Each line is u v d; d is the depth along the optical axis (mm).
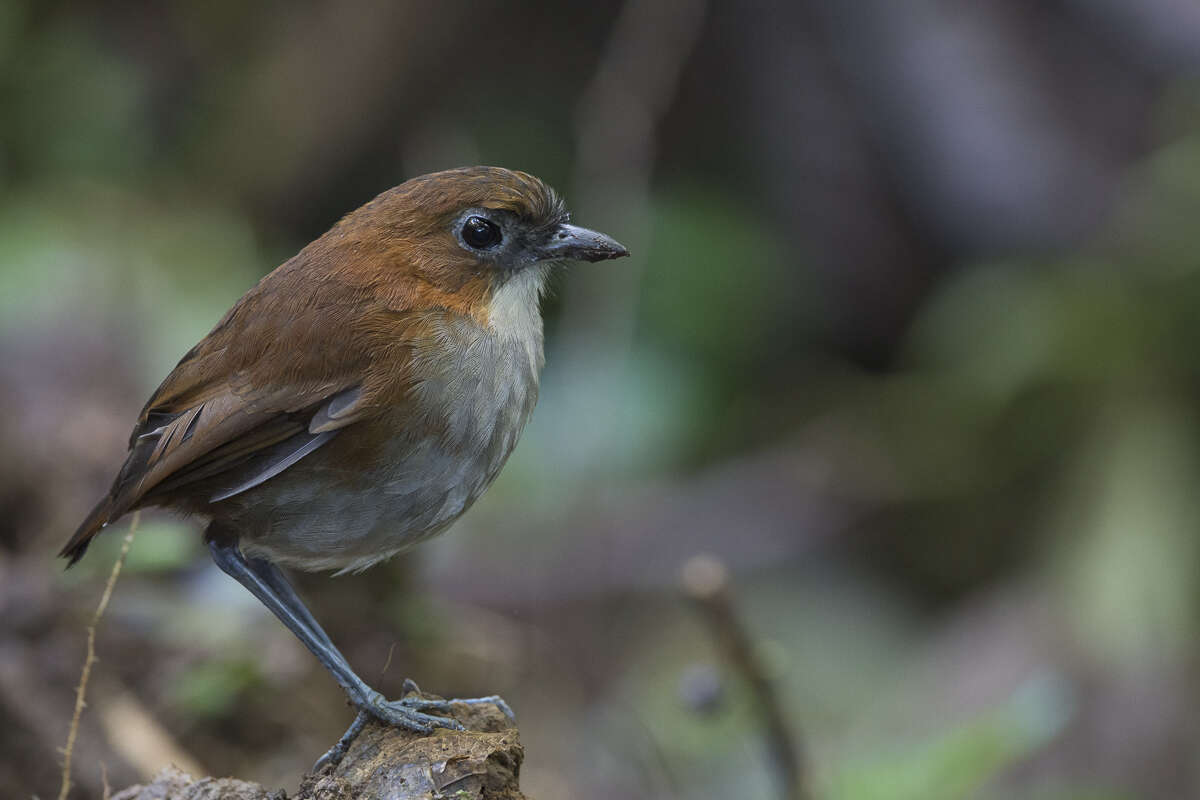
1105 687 10883
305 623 6199
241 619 8586
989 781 10500
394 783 5438
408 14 13641
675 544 12219
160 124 13992
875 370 13977
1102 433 12250
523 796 5484
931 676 11422
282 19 14086
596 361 12164
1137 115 12773
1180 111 12516
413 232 6203
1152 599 11164
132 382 10672
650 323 12984
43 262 11430
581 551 11773
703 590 7762
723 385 13125
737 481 12836
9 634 8016
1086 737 10617
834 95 13469
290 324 6012
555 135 13930
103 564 8516
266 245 13719
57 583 8352
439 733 5676
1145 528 11508
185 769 7668
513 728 5910
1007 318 12664
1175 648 10977
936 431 12961
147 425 6250
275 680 8477
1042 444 12695
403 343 6000
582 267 12070
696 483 12773
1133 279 12336
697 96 13773
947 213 13203
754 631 12062
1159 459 11844
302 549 6199
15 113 13242
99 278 11336
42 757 7609
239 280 12375
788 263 13656
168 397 6176
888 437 13094
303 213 14164
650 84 12102
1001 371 12539
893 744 10766
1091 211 12742
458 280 6211
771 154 13703
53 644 8141
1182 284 12164
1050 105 12906
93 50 13758
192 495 6137
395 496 6078
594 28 14188
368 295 6070
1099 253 12656
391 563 8820
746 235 13469
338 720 8703
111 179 13195
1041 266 12930
